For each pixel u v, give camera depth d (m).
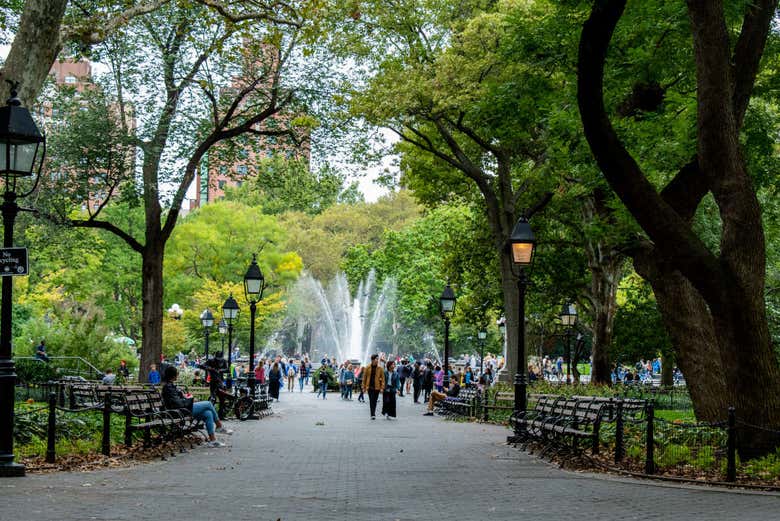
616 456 15.65
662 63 22.11
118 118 34.97
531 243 21.50
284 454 17.61
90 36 17.80
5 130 13.19
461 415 33.81
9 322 13.09
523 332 21.50
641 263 20.50
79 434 17.08
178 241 73.50
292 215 106.12
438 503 10.71
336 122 35.66
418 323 91.19
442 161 41.59
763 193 30.62
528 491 12.07
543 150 37.19
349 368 52.44
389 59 36.53
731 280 15.55
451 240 50.16
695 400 19.55
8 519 8.69
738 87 17.58
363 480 13.22
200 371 46.00
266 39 22.27
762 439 15.34
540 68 27.06
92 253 52.81
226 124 34.97
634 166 15.38
